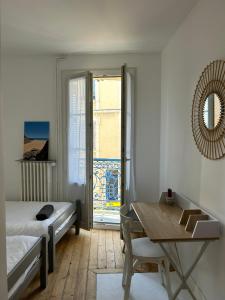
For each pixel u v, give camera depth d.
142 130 4.05
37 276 2.75
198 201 2.30
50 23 2.91
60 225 3.15
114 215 4.69
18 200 4.26
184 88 2.74
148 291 2.47
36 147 4.19
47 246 2.67
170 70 3.37
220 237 1.84
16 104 4.23
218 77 1.89
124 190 3.50
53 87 4.15
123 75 3.47
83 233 4.00
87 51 3.89
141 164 4.09
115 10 2.59
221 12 1.85
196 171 2.35
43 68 4.16
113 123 6.11
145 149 4.07
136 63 4.01
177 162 2.98
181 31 2.87
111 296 2.41
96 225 4.19
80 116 3.96
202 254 2.01
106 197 4.86
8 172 4.27
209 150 2.04
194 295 2.28
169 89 3.42
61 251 3.34
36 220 3.00
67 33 3.20
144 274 2.78
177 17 2.71
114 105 6.08
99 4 2.47
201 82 2.19
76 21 2.85
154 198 4.09
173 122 3.18
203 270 2.13
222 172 1.84
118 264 3.00
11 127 4.26
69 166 4.09
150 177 4.08
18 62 4.18
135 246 2.33
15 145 4.26
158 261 2.17
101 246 3.50
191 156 2.49
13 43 3.55
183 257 2.67
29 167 4.12
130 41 3.47
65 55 4.09
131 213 3.06
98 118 6.11
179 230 2.00
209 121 2.03
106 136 6.13
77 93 3.97
